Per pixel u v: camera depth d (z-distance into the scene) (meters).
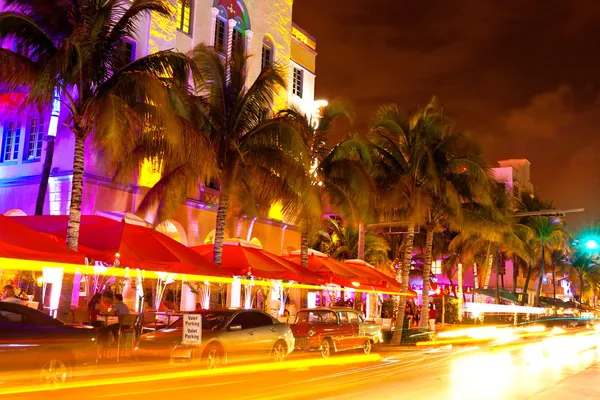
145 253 15.95
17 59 15.73
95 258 15.43
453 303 47.06
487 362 19.58
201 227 27.55
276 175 22.41
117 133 15.98
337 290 30.33
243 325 15.81
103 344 15.00
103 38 16.97
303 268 22.50
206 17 29.16
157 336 14.39
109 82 16.92
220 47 30.09
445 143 28.55
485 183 28.89
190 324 13.55
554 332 46.31
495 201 32.41
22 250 12.33
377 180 28.77
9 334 10.48
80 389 11.20
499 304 55.16
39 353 10.70
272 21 33.78
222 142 21.62
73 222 16.20
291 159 21.31
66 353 11.19
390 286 28.88
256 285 26.84
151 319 18.28
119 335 14.95
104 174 22.81
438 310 46.72
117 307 17.00
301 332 18.72
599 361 20.34
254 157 21.83
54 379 10.95
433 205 30.78
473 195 30.28
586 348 27.58
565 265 87.94
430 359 20.69
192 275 18.00
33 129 24.36
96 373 13.20
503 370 16.97
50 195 22.80
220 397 10.68
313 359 18.25
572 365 18.81
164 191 22.38
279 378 13.73
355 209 26.06
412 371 16.20
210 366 14.33
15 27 15.93
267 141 21.48
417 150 27.75
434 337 30.41
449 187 27.75
